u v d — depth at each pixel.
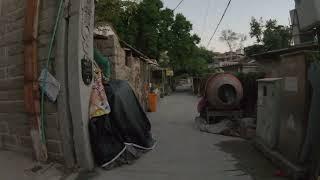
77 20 7.56
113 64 12.95
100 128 8.02
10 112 8.88
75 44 7.57
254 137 10.67
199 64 49.38
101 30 14.24
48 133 8.03
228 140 11.41
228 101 13.84
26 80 8.00
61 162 7.90
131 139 9.10
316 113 6.79
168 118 17.98
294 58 7.50
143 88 22.80
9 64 8.77
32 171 7.44
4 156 8.48
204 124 13.92
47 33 7.84
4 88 8.98
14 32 8.59
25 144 8.59
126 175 7.58
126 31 31.92
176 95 45.25
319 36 8.59
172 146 10.52
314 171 6.57
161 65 42.16
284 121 7.97
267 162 8.45
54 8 7.76
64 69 7.66
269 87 9.05
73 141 7.79
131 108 9.36
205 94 14.31
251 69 31.48
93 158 8.03
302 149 6.96
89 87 8.05
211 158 8.99
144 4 32.56
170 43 39.12
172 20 38.50
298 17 9.03
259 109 10.05
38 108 8.00
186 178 7.35
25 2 8.27
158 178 7.37
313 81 6.89
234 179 7.23
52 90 7.76
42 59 7.93
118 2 15.20
